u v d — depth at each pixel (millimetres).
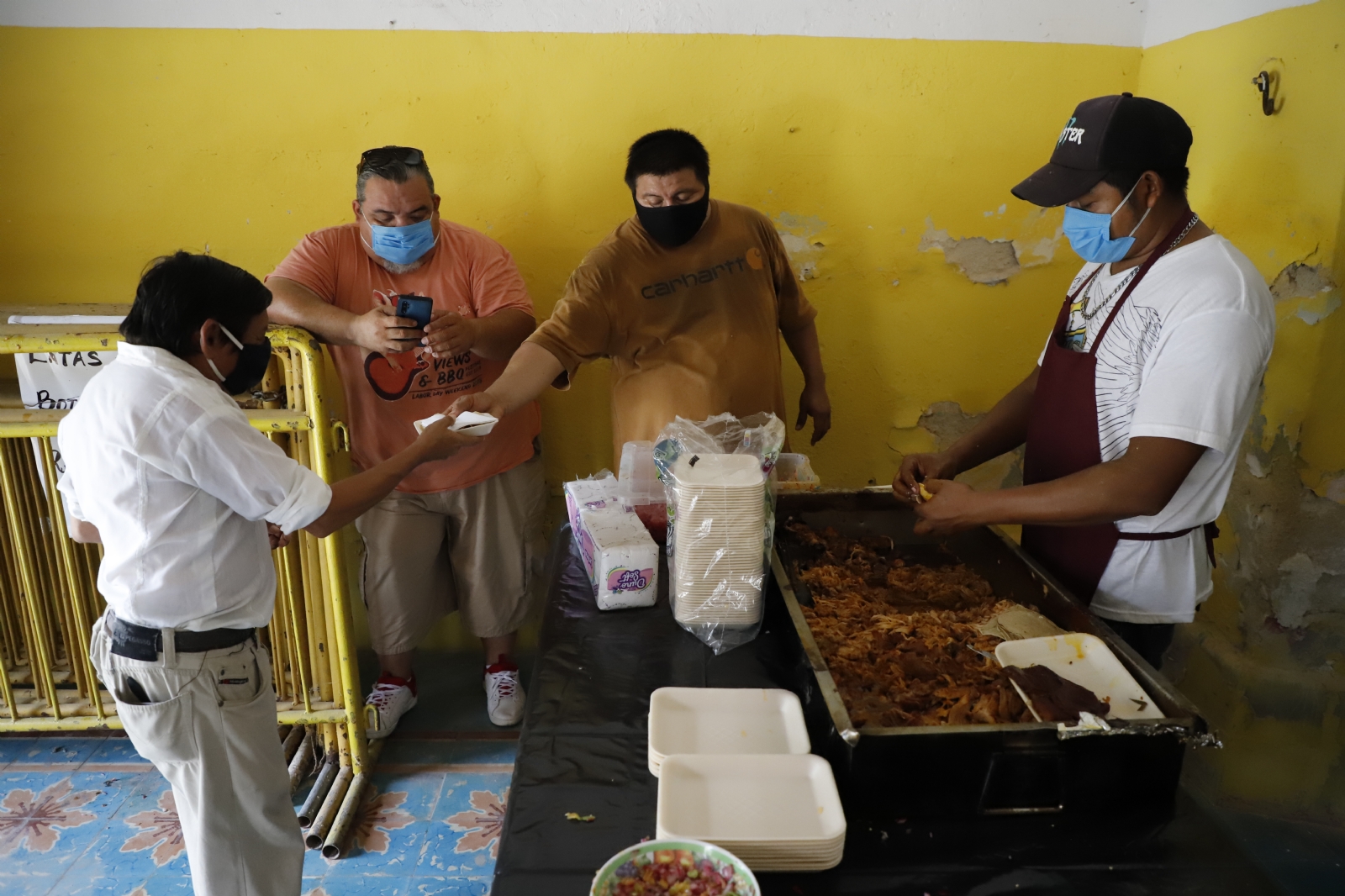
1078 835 1109
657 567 1656
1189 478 1524
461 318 2213
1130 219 1461
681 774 1162
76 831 2244
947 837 1106
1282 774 2143
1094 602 1649
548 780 1214
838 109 2559
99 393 1459
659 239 2172
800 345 2582
